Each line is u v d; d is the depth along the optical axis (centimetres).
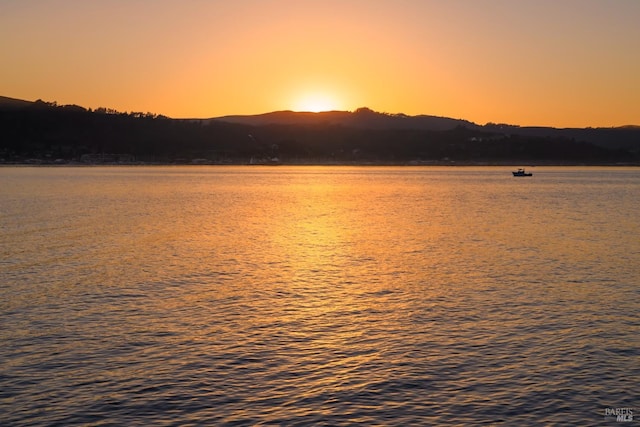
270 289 3591
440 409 2002
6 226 6575
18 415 1928
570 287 3650
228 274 4038
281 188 16025
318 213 8731
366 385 2173
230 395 2086
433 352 2491
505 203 10781
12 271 4041
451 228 6825
